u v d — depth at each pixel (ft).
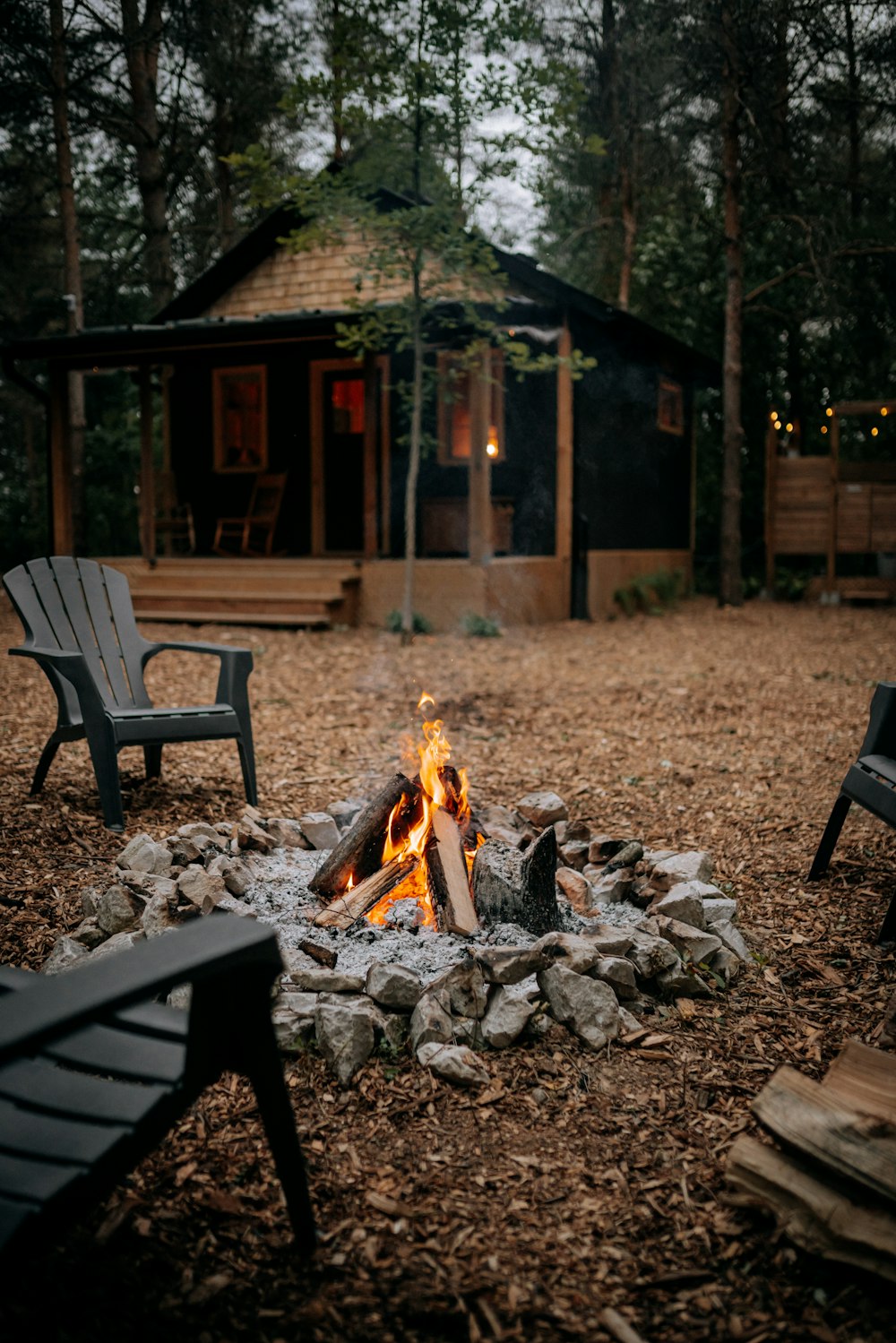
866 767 11.95
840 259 48.93
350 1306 5.92
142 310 66.28
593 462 42.98
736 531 47.26
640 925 10.34
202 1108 7.74
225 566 39.63
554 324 38.93
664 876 11.25
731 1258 6.36
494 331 33.17
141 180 58.03
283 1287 6.05
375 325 32.45
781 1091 6.89
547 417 41.81
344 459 43.65
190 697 23.95
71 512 42.52
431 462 41.78
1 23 48.21
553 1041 8.68
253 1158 7.20
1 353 41.04
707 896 10.91
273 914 10.32
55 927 10.27
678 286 55.21
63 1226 5.01
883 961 10.39
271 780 16.78
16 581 14.46
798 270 46.44
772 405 56.39
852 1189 6.40
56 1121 5.50
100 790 13.39
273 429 44.16
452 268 30.78
